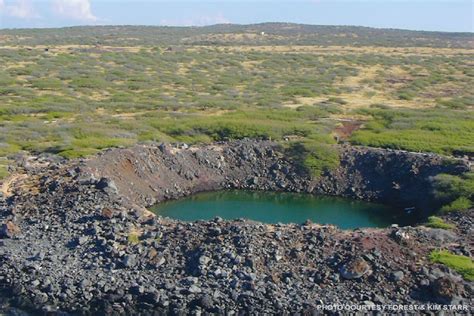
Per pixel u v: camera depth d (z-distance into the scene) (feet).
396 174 134.21
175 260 83.30
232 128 160.56
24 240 91.20
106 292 78.33
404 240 84.84
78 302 77.15
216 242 84.74
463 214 106.63
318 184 136.77
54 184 107.24
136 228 91.40
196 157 138.62
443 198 116.06
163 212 118.73
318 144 145.59
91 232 91.09
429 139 154.61
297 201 130.00
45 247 88.94
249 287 77.10
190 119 173.17
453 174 125.08
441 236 90.27
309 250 83.10
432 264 80.43
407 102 227.81
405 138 155.33
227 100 217.15
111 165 122.62
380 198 131.54
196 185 133.80
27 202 102.78
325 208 125.49
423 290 76.48
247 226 87.76
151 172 129.29
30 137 148.15
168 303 75.77
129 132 156.76
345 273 78.64
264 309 74.28
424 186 126.11
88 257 85.66
